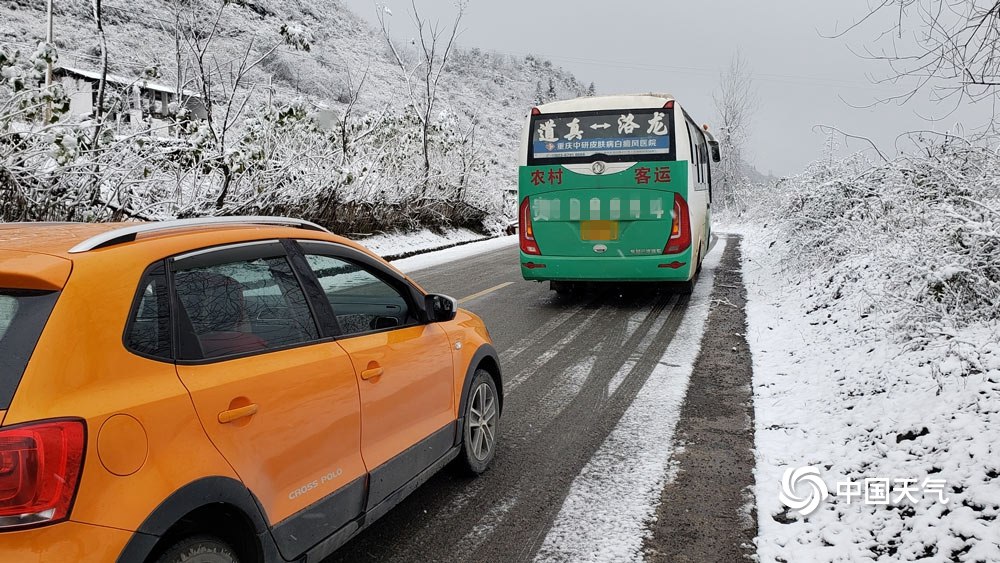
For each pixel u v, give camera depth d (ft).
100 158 33.22
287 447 9.00
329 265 11.27
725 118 132.05
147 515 6.96
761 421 17.79
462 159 79.36
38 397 6.61
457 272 48.80
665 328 29.76
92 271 7.54
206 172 39.06
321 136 54.65
